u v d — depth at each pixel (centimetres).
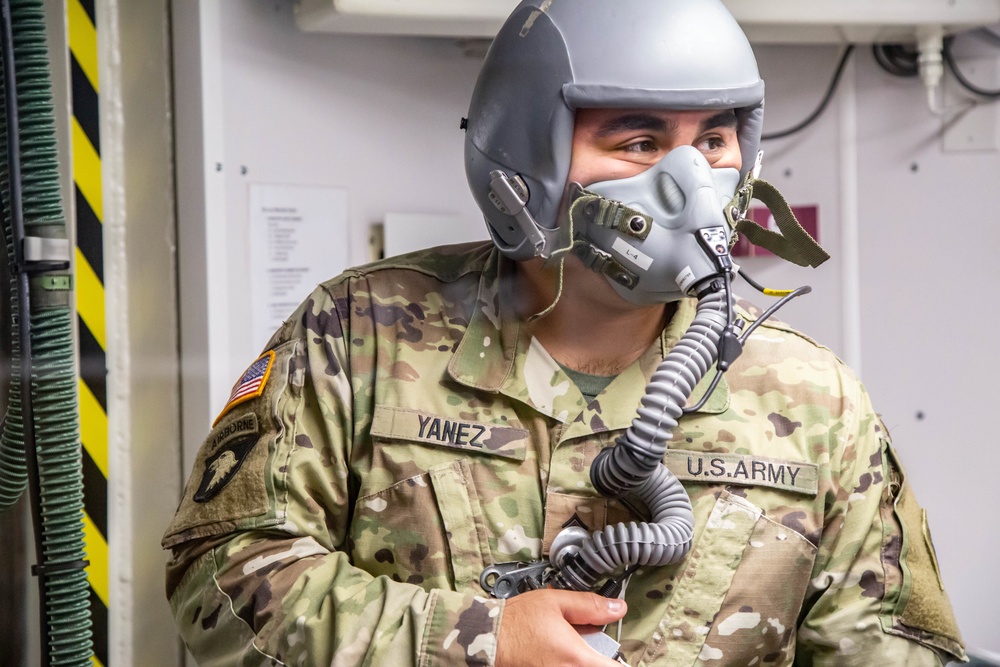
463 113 197
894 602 130
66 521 116
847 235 210
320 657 114
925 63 195
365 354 134
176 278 167
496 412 130
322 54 176
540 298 134
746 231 133
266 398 132
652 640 124
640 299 120
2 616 125
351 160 182
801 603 130
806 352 140
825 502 132
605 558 115
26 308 112
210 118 161
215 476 131
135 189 163
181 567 131
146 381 165
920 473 208
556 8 119
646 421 109
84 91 158
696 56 114
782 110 212
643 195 115
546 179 119
